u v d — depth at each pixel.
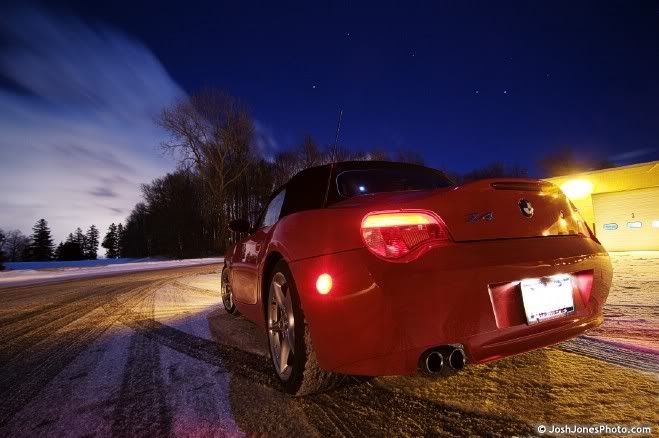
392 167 2.41
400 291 1.28
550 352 2.00
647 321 2.50
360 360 1.34
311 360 1.57
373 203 1.54
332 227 1.48
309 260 1.49
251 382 1.92
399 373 1.32
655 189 10.32
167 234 52.72
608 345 2.05
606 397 1.45
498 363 1.88
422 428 1.34
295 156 35.06
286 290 1.79
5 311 5.47
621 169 10.78
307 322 1.57
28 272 19.06
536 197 1.63
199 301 5.06
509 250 1.42
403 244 1.34
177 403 1.71
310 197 2.13
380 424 1.39
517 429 1.28
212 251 45.41
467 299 1.32
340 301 1.36
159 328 3.41
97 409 1.70
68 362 2.51
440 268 1.30
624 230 10.82
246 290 2.70
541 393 1.53
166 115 30.38
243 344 2.68
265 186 37.09
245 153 33.25
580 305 1.58
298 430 1.39
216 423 1.49
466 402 1.50
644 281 4.37
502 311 1.39
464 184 1.50
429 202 1.42
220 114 31.31
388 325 1.29
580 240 1.66
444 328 1.30
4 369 2.46
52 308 5.41
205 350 2.58
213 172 33.00
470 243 1.39
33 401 1.86
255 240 2.60
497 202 1.50
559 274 1.51
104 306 5.17
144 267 19.94
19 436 1.49
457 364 1.35
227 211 35.31
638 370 1.69
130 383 2.02
